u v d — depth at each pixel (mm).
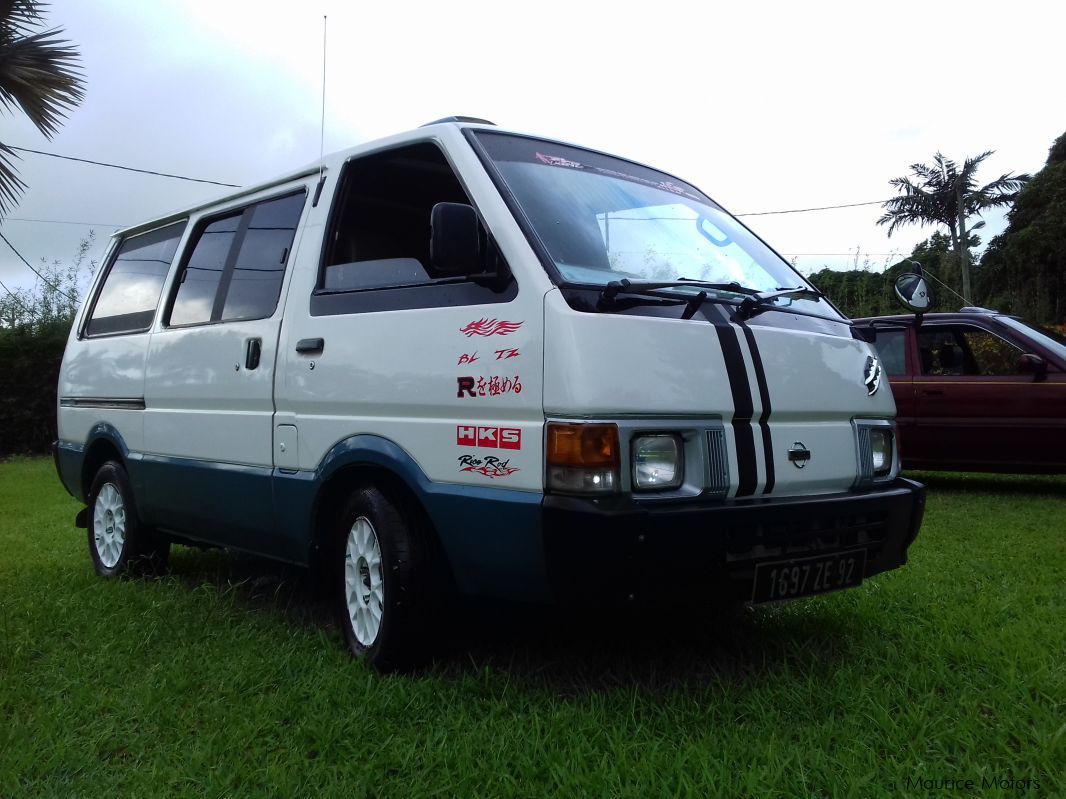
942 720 2941
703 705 3146
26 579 5406
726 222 4434
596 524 2785
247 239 4625
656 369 2990
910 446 8758
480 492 3127
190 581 5363
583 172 3879
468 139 3605
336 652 3779
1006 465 8336
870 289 20312
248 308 4402
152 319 5227
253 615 4488
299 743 2920
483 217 3352
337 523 3904
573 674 3498
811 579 3242
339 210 4031
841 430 3566
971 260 38219
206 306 4758
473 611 4109
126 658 3789
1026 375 8242
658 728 2959
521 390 3033
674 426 2986
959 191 37188
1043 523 6750
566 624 4133
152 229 5758
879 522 3527
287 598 4863
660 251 3750
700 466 3023
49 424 16672
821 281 21109
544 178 3645
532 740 2838
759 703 3113
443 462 3279
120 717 3199
